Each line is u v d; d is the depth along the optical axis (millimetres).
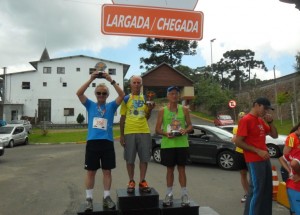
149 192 5348
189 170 11766
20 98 47156
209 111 48375
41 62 47938
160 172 11438
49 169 12492
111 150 5270
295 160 4523
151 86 46625
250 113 5070
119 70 49094
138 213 5070
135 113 5645
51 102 47938
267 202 4922
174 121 5441
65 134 31031
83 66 48781
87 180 5141
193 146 12570
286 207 6969
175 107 5574
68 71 48500
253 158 4945
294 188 4613
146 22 3553
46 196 8094
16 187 9211
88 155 5180
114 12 3504
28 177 10805
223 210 6770
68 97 48375
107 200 5141
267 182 4926
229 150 11742
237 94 44000
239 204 7223
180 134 5363
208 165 12852
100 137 5195
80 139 27078
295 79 30766
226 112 43781
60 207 7062
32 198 7895
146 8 3551
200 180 9977
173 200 5621
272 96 34594
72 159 15367
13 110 46469
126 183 9586
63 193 8422
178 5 3617
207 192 8406
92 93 47156
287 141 4953
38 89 47688
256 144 4949
